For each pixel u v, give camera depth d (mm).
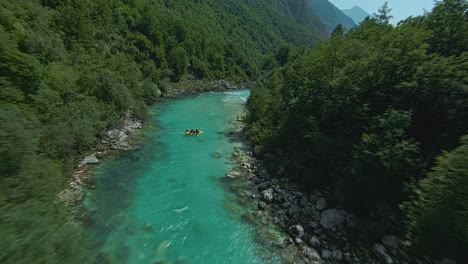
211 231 17438
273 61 120562
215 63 90062
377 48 23000
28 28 36000
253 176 24828
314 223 18188
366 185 17625
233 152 30359
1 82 21469
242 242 16578
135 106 38250
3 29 31500
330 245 16312
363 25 35594
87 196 20094
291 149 27281
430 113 17875
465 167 12047
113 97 33812
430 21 22125
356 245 16281
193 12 123188
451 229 12195
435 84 17359
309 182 22609
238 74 99500
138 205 19641
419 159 15914
